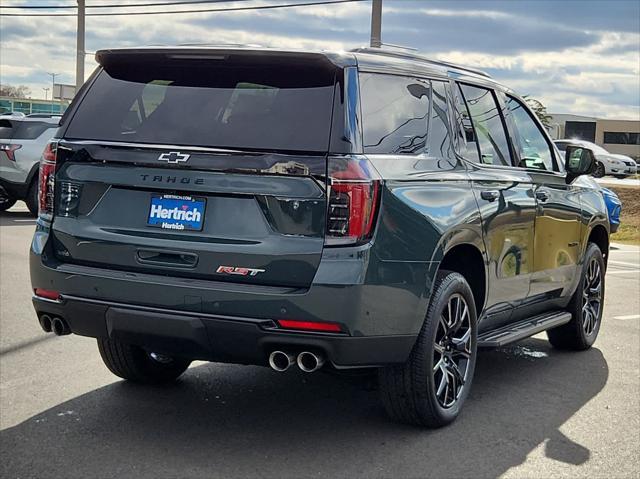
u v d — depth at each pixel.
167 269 4.28
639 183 29.55
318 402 5.27
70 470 4.07
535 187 5.88
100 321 4.41
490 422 4.96
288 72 4.38
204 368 6.01
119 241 4.39
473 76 5.60
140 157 4.37
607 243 7.34
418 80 4.87
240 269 4.14
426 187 4.53
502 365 6.43
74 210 4.56
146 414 4.94
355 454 4.38
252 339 4.09
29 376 5.66
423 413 4.65
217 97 4.44
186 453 4.34
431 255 4.44
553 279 6.23
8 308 7.83
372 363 4.23
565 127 95.94
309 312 4.00
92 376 5.69
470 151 5.23
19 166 16.31
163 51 4.51
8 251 11.58
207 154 4.23
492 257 5.21
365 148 4.22
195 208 4.26
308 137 4.16
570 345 6.96
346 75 4.26
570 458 4.41
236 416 4.95
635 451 4.54
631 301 9.49
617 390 5.75
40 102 69.88
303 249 4.05
